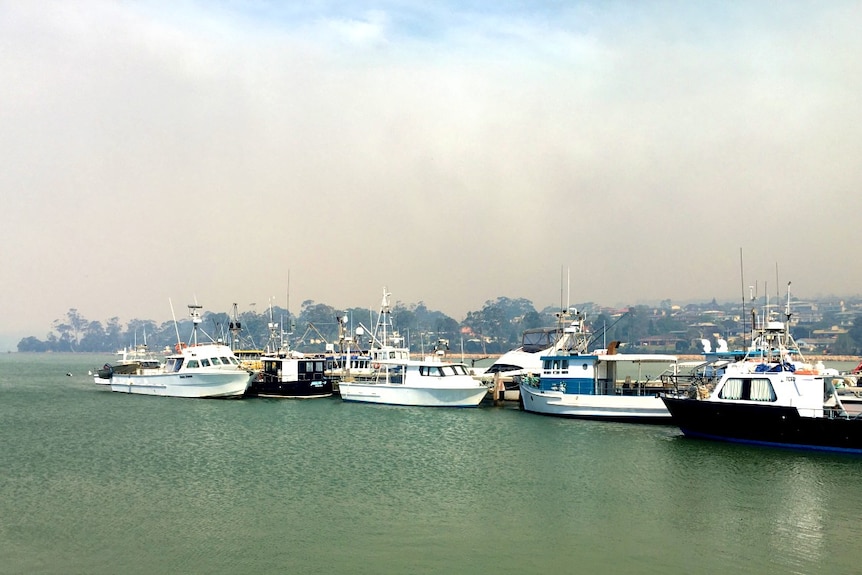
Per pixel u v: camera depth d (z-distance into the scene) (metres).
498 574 32.50
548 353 90.25
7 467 52.81
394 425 72.94
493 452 57.69
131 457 56.50
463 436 65.62
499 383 90.88
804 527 38.53
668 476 48.97
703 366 80.62
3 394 114.19
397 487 46.59
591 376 76.44
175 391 99.94
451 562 33.84
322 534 37.47
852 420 52.78
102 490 45.94
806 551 35.22
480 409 85.38
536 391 79.56
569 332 84.94
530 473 50.28
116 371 125.69
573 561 33.97
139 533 37.56
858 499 43.34
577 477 49.06
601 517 40.25
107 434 68.12
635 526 38.72
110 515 40.53
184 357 100.25
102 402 96.06
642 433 66.19
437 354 106.50
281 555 34.62
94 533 37.53
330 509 41.69
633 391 77.31
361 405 89.44
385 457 56.09
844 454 53.84
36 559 34.09
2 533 37.53
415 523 39.22
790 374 56.06
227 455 57.19
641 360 74.69
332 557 34.41
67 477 49.56
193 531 37.88
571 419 75.56
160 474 50.41
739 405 56.91
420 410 84.62
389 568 33.12
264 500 43.50
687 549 35.47
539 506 42.31
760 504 42.47
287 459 55.47
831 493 44.59
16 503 42.88
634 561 34.00
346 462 54.28
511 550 35.31
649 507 42.00
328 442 62.91
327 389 99.38
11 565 33.38
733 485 46.53
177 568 33.09
